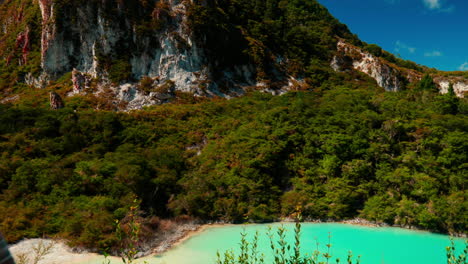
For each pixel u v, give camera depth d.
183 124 42.78
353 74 73.25
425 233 27.41
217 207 29.81
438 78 77.38
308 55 74.44
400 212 29.28
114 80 51.97
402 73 78.25
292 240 24.25
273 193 32.53
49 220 23.28
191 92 53.59
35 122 34.59
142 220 24.62
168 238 24.66
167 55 55.53
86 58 55.69
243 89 59.09
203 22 59.19
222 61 60.69
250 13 76.06
